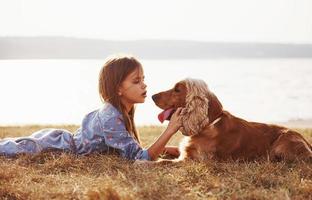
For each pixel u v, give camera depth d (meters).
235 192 1.40
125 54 1.93
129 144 1.83
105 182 1.45
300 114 5.56
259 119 5.08
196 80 1.90
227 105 6.55
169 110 1.91
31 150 1.92
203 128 1.87
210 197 1.39
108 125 1.84
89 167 1.73
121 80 1.86
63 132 1.96
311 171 1.64
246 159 1.85
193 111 1.84
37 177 1.57
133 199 1.32
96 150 1.90
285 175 1.61
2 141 1.97
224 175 1.62
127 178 1.52
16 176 1.56
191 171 1.60
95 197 1.33
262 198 1.35
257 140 1.89
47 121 4.85
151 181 1.46
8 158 1.89
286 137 1.89
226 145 1.85
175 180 1.53
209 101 1.88
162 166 1.74
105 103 1.90
